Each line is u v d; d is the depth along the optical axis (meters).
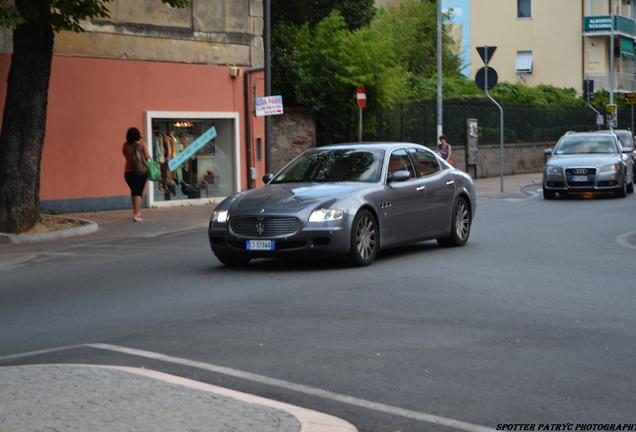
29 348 11.84
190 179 37.16
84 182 33.03
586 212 31.47
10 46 31.05
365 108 45.50
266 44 34.97
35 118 25.91
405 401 9.10
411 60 76.25
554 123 67.56
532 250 20.89
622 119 81.12
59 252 22.59
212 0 37.59
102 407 8.36
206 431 7.66
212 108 37.66
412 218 19.69
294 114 43.34
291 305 14.25
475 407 8.90
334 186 18.50
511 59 88.88
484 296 14.92
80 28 26.14
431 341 11.70
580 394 9.31
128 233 26.66
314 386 9.64
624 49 91.00
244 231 17.80
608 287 15.78
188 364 10.59
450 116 53.25
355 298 14.77
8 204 25.53
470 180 22.11
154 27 35.31
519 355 10.95
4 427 7.78
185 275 17.84
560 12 87.19
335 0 51.69
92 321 13.53
